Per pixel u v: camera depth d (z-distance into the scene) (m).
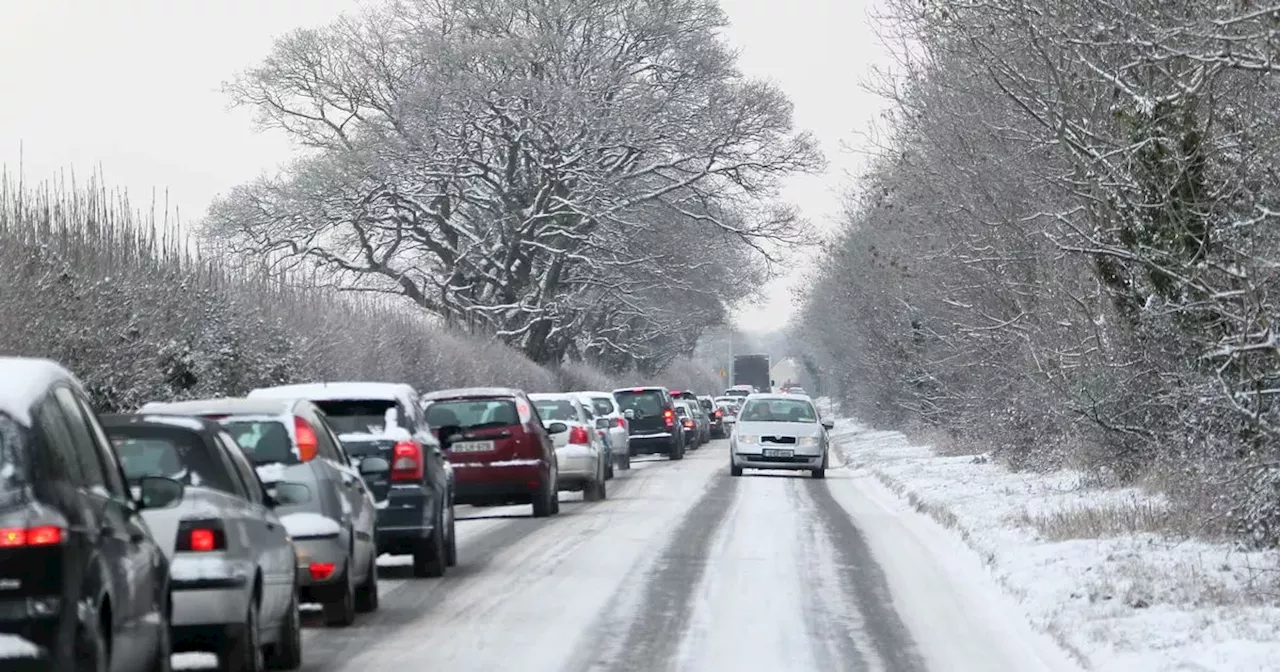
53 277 64.06
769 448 116.31
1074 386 73.44
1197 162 52.16
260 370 88.38
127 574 24.36
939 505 77.50
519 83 180.88
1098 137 54.62
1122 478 76.75
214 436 32.56
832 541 65.44
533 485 77.38
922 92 80.19
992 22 58.44
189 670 33.84
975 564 57.22
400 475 51.72
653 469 132.00
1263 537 50.56
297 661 35.12
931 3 60.41
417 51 186.25
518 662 36.12
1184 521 56.69
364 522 43.81
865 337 169.00
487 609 45.16
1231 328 48.69
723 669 35.25
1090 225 60.19
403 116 182.88
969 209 75.81
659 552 60.97
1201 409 55.31
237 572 30.64
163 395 73.44
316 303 114.06
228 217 186.25
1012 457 98.00
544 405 92.50
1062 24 53.38
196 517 30.52
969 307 90.50
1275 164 44.56
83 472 23.64
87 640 21.83
